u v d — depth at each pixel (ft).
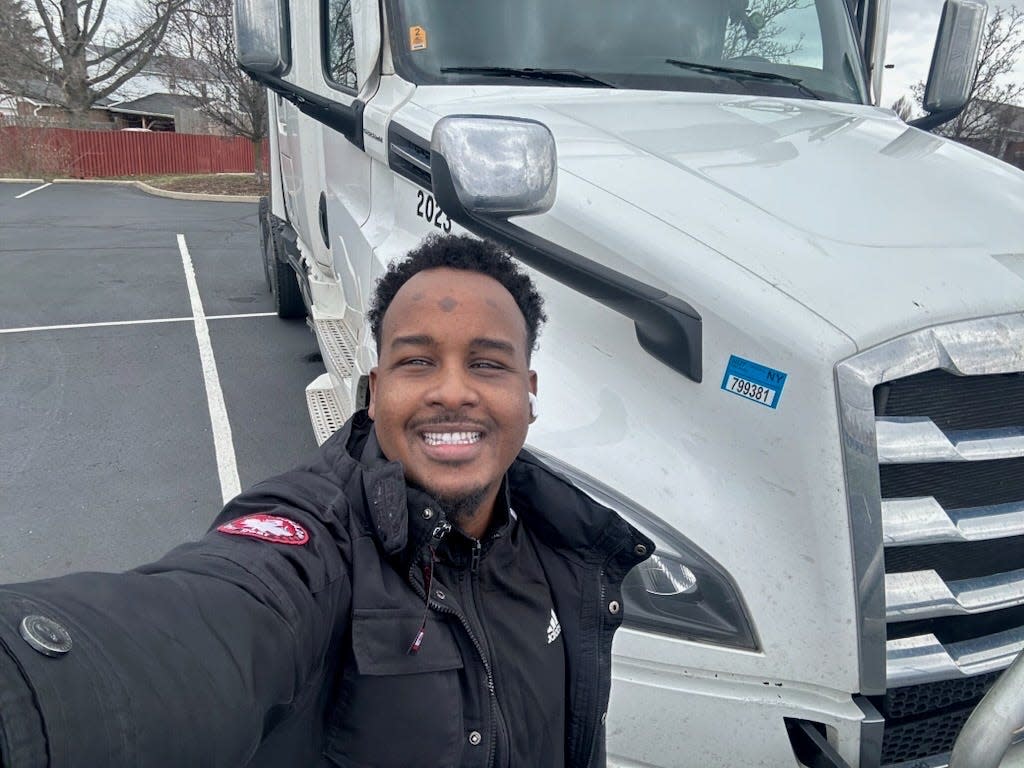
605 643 4.32
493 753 3.59
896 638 5.84
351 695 3.37
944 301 5.74
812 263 6.05
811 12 11.11
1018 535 6.04
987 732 4.86
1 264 33.04
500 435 3.82
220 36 64.90
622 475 6.02
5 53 94.38
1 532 12.35
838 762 5.48
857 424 5.42
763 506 5.69
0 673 2.24
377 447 4.00
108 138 81.30
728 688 5.62
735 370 5.85
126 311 25.76
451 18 9.66
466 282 3.85
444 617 3.59
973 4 11.36
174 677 2.60
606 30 9.94
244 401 18.15
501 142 5.93
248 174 84.17
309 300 15.66
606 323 6.84
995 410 5.93
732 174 7.32
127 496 13.64
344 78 11.16
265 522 3.42
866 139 8.66
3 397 18.07
